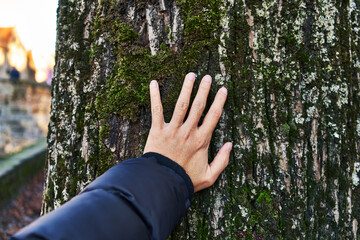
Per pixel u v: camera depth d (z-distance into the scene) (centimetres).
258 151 56
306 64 56
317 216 57
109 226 37
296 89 56
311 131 56
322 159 57
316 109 57
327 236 57
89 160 58
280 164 56
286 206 56
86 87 59
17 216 261
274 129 56
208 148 56
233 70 55
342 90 59
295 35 56
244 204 55
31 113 678
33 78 1424
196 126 51
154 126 51
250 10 55
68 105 61
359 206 61
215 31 55
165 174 46
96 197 39
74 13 60
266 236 55
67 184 60
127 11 57
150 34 56
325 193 57
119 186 41
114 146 58
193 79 51
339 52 59
